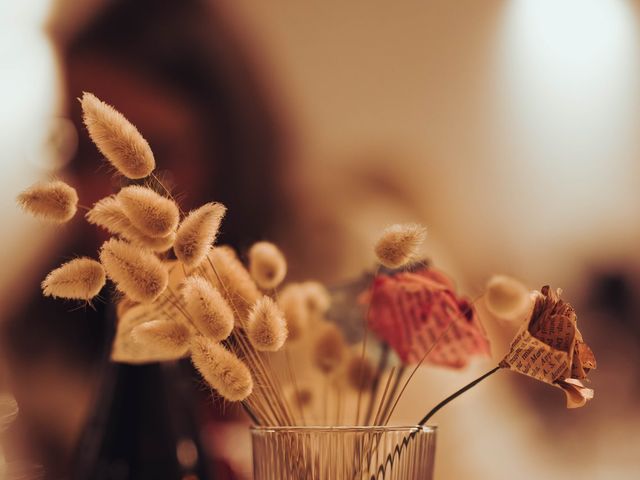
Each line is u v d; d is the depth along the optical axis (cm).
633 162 164
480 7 158
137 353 52
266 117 116
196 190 89
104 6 87
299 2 146
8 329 119
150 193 40
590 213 161
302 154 137
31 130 132
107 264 40
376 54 151
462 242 154
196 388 60
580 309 157
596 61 164
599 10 164
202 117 90
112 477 53
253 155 111
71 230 123
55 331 120
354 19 150
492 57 159
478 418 111
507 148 159
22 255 125
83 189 75
